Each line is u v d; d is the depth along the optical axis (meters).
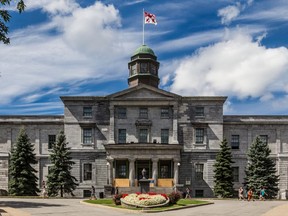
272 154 77.19
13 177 68.94
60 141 70.12
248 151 74.44
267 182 69.56
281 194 72.62
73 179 74.44
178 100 75.94
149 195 43.09
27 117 77.38
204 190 74.44
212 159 75.38
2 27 35.56
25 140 70.00
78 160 75.06
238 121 77.50
